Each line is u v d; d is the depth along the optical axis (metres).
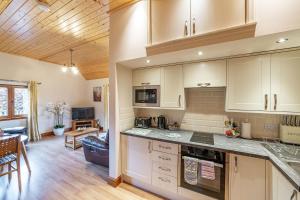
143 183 2.39
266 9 1.39
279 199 1.35
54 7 2.26
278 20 1.35
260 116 2.12
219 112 2.40
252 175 1.60
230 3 1.53
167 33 1.87
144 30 2.05
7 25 2.78
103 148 3.07
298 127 1.82
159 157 2.17
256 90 1.88
